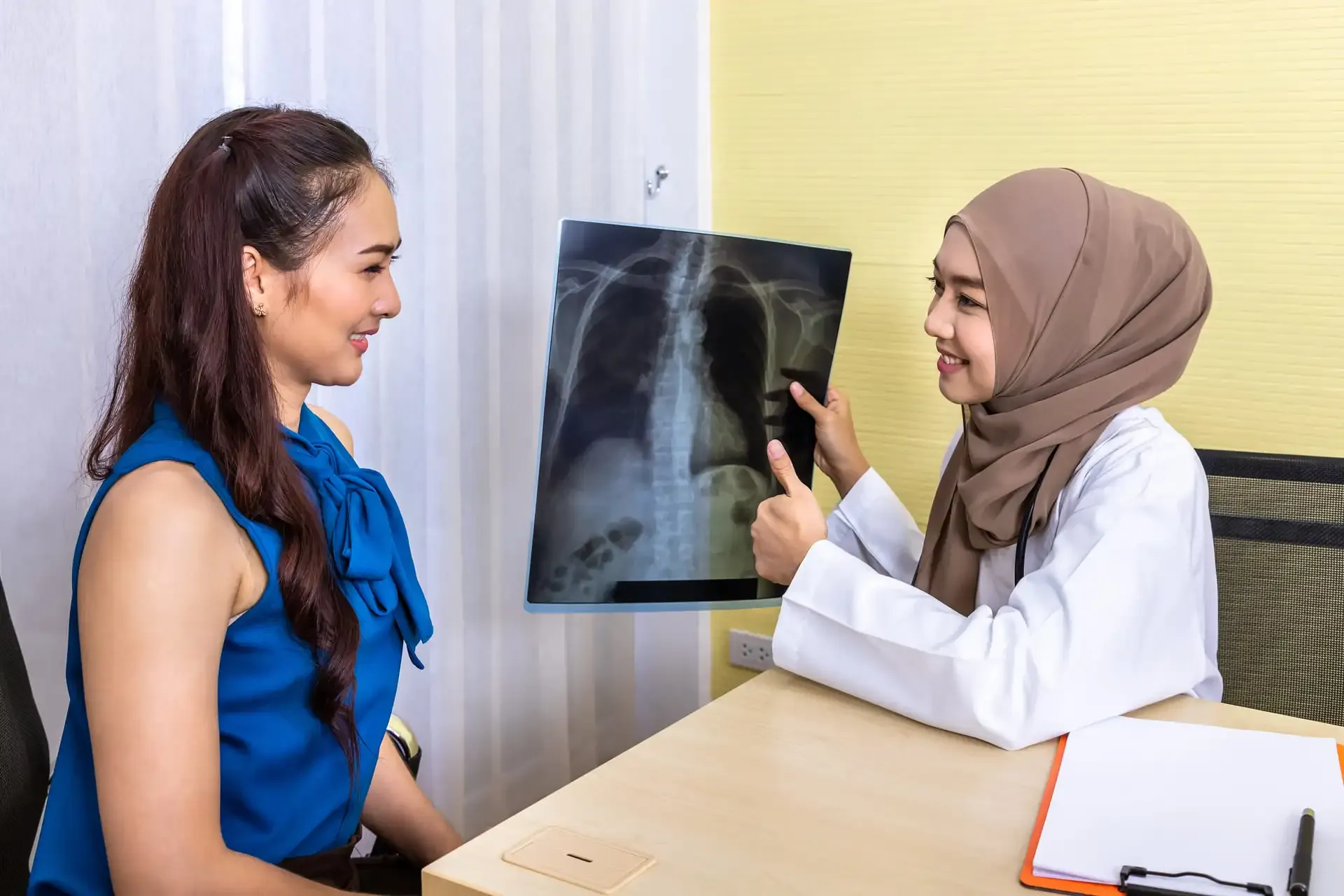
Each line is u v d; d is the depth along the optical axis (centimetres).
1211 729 111
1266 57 179
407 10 182
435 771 205
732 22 228
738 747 108
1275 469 148
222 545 94
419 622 115
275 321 103
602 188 231
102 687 88
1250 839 90
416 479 194
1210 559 138
